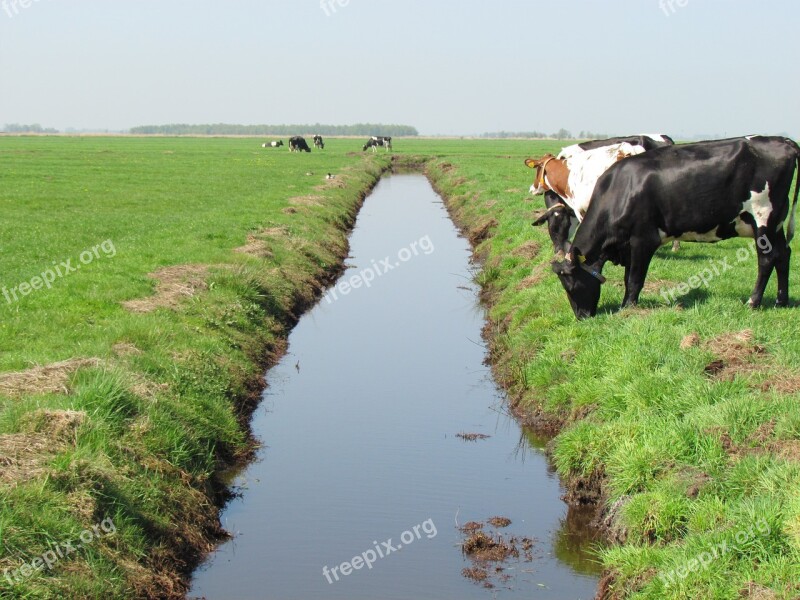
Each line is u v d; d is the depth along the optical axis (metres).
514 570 8.89
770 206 12.47
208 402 12.04
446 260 27.80
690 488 8.41
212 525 9.76
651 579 7.43
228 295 17.58
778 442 8.48
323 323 19.92
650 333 12.00
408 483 11.10
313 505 10.49
